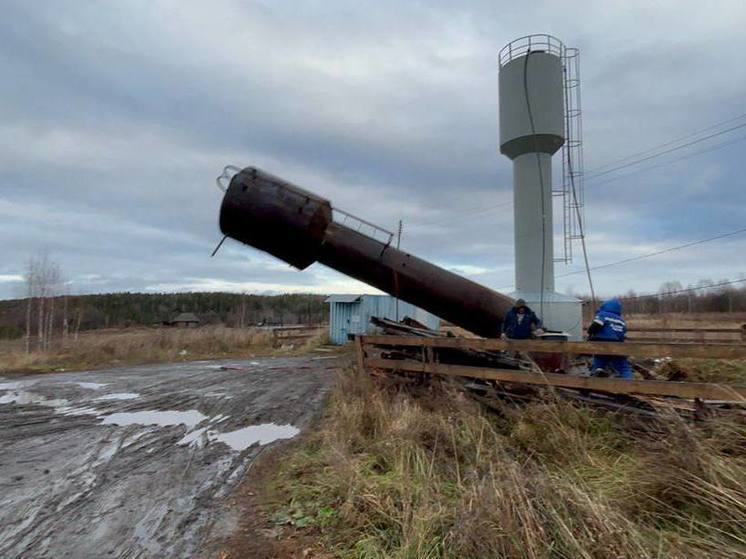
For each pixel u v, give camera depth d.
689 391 4.18
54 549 2.88
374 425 4.96
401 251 7.84
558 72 11.45
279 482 3.95
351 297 21.53
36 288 29.95
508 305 7.66
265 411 7.02
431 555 2.54
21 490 3.87
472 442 4.34
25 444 5.29
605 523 2.46
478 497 2.78
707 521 2.70
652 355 4.57
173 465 4.52
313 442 5.04
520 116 11.37
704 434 3.69
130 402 7.89
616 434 4.36
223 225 7.51
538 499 2.72
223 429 5.96
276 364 14.43
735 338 14.48
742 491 2.71
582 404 5.02
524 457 4.09
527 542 2.38
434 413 5.21
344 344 20.84
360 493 3.36
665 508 2.89
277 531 3.09
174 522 3.25
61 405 7.74
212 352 19.05
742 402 3.86
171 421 6.45
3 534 3.09
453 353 6.77
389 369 7.11
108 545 2.93
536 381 5.19
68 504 3.57
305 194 7.29
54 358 15.12
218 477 4.17
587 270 11.65
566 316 10.49
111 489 3.89
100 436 5.64
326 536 2.98
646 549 2.37
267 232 7.29
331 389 8.81
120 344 17.14
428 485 3.29
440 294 7.64
